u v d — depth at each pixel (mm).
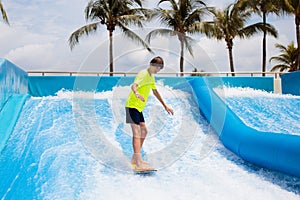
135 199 3010
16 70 6625
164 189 3225
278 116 6043
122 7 15227
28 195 3033
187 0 14445
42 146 4195
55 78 9594
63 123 5098
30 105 5965
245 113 6141
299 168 3113
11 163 3637
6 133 4449
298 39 18062
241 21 20125
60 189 3176
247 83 10820
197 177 3510
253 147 3713
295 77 9008
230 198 3025
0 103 5184
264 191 3162
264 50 20266
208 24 14609
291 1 17625
